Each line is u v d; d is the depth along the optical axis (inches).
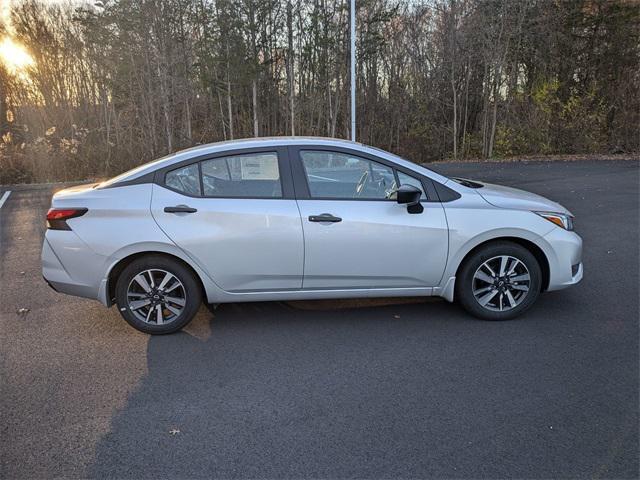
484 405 115.5
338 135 948.6
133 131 770.2
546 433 104.7
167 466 96.9
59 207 152.9
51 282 153.9
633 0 802.2
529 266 160.6
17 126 768.3
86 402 119.6
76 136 746.8
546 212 161.6
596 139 803.4
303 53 863.7
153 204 150.8
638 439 102.2
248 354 143.7
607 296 183.5
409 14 919.7
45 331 161.5
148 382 128.8
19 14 788.0
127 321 156.5
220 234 150.2
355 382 127.0
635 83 791.1
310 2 833.5
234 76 812.6
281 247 151.8
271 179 153.9
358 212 152.8
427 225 155.1
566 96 835.4
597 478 91.6
